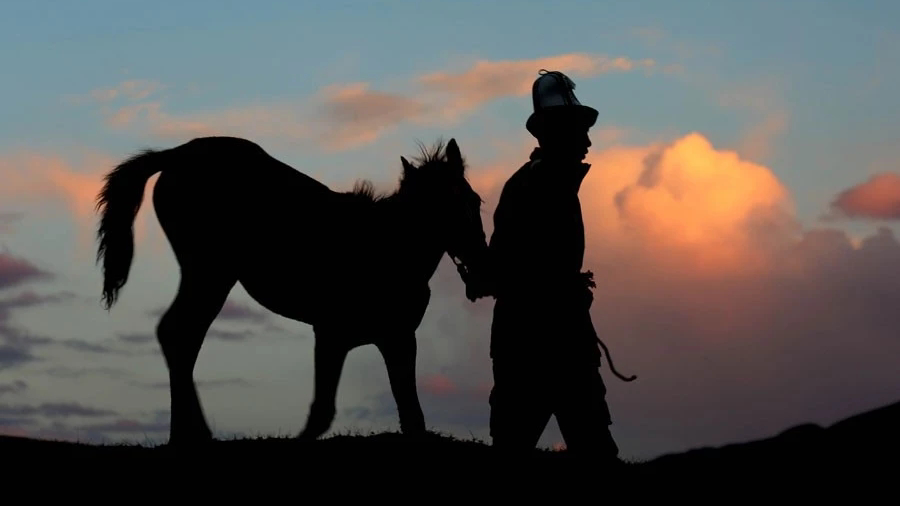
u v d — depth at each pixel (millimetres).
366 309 10164
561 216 6055
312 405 9984
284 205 10484
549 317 5996
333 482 7395
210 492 7242
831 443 4449
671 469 5023
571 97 6184
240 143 10875
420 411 9977
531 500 5734
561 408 6039
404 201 10219
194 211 10508
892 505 3941
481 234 10062
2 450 8203
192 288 10461
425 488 7016
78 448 8430
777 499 4285
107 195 10547
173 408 10047
